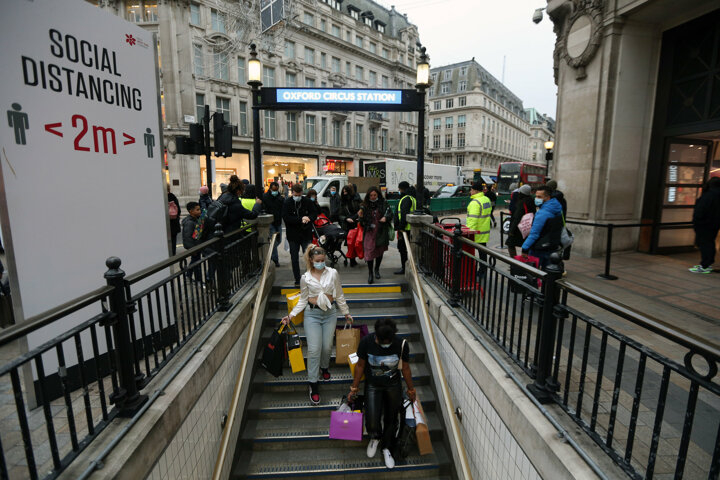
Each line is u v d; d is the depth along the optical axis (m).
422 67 5.49
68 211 2.87
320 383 4.29
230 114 26.45
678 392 2.72
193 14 23.72
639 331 3.84
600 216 7.74
